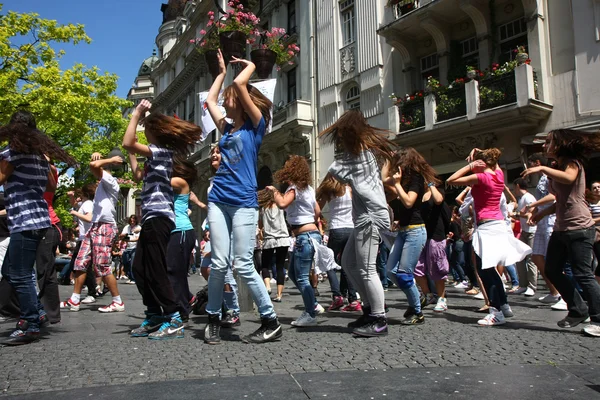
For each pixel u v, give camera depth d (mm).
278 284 7457
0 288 5152
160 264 4020
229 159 3785
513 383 2561
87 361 3121
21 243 3830
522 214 6488
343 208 6066
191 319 5242
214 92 4293
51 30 17156
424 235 4699
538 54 12414
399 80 16516
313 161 20062
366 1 17734
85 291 9883
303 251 4668
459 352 3332
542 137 11945
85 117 18266
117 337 4062
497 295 4629
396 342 3697
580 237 4082
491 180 4688
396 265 4766
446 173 14617
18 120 3936
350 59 18625
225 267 3768
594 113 11406
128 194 46562
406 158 4660
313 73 20438
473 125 13188
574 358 3152
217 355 3275
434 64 15875
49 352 3420
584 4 11695
